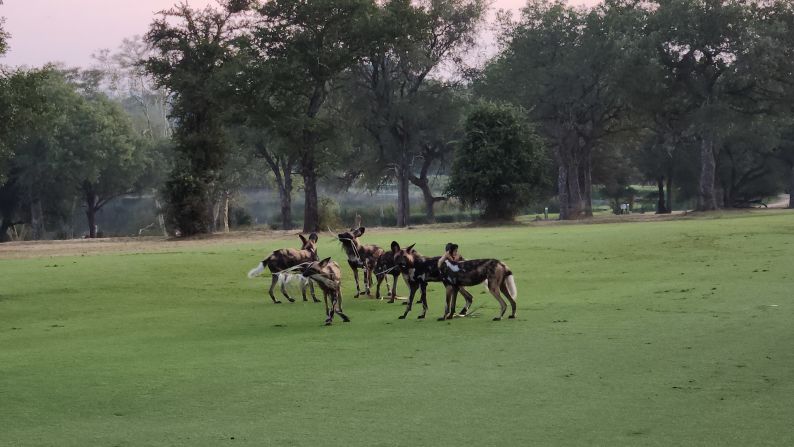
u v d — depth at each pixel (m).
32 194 92.69
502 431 8.88
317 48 58.47
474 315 18.22
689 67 66.19
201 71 56.25
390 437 8.80
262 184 109.88
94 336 17.55
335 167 67.38
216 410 10.23
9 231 95.44
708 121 63.97
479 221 60.41
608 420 9.17
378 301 21.94
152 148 106.69
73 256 33.72
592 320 16.55
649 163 92.94
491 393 10.62
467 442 8.53
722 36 63.69
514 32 76.12
